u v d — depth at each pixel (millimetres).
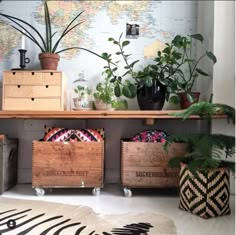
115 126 1799
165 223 1062
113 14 1809
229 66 1528
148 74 1556
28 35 1736
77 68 1797
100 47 1805
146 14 1814
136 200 1414
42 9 1789
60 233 949
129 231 975
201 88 1761
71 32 1799
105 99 1582
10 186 1623
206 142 1185
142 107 1594
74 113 1479
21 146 1774
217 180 1164
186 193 1225
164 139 1505
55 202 1331
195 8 1812
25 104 1517
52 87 1525
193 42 1802
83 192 1550
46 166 1460
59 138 1499
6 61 1771
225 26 1542
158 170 1488
